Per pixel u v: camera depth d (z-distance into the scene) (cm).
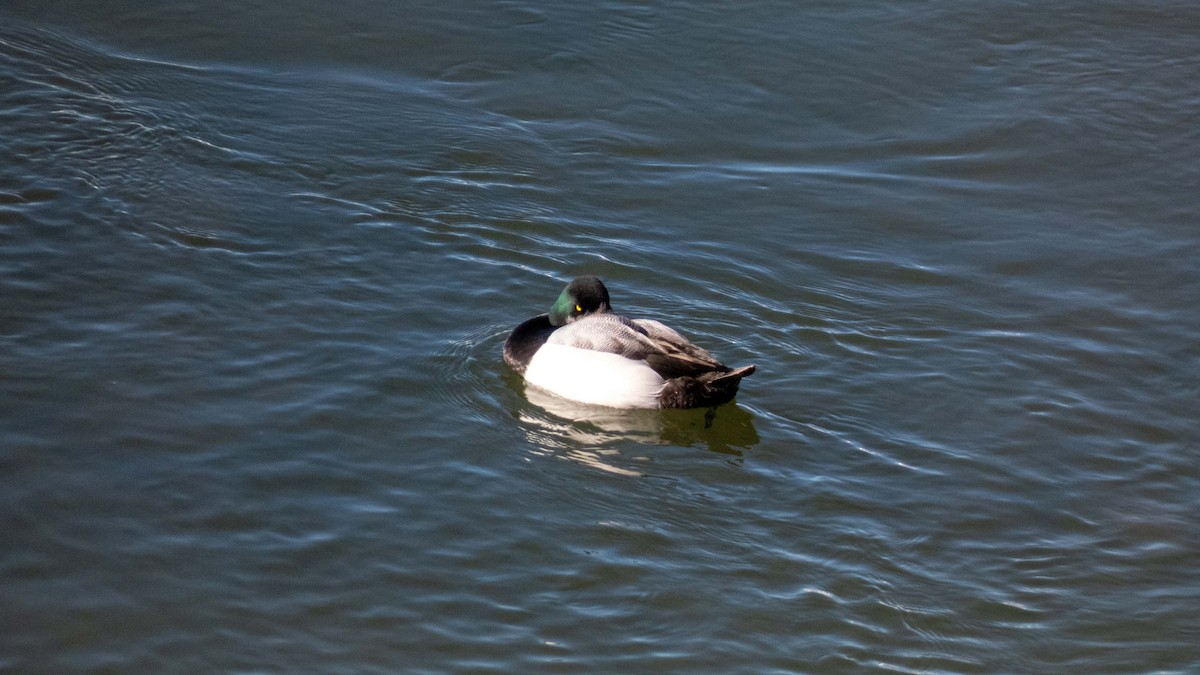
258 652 1030
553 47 2147
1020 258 1747
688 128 1992
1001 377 1488
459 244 1670
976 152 1980
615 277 1633
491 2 2252
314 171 1786
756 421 1384
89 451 1238
